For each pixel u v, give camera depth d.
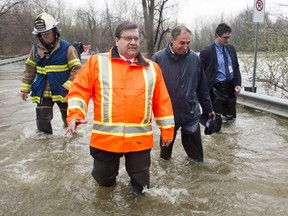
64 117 6.97
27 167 5.08
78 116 3.60
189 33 4.64
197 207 3.94
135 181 4.08
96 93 3.78
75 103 3.65
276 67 10.60
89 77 3.77
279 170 4.93
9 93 12.24
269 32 11.05
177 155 5.55
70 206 3.98
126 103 3.73
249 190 4.34
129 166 4.03
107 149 3.79
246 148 5.88
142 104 3.77
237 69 7.31
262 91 11.43
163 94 3.99
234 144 6.09
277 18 10.95
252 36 12.14
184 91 4.80
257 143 6.12
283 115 7.66
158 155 5.55
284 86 10.89
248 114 8.27
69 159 5.39
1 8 44.56
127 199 4.10
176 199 4.10
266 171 4.91
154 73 3.88
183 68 4.77
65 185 4.49
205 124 5.29
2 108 9.38
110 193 4.25
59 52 6.31
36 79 6.50
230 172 4.89
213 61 6.98
